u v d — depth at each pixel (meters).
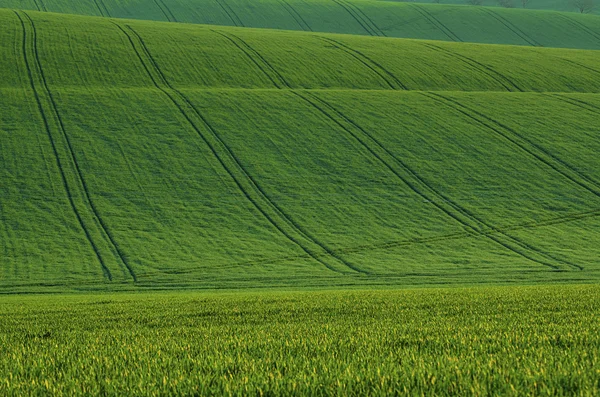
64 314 19.88
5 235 44.16
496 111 67.81
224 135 60.09
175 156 56.38
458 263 41.25
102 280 37.62
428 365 8.05
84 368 8.85
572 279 37.31
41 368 8.91
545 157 58.72
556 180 55.28
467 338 10.94
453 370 7.75
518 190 53.62
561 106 69.94
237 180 53.59
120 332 14.12
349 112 65.81
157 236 45.03
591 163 58.00
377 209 50.25
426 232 46.81
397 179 54.88
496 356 8.81
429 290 28.67
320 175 54.97
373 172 55.72
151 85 69.50
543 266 40.56
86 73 70.69
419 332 12.34
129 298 27.91
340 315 17.27
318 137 60.72
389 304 20.19
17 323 17.31
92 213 47.75
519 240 45.50
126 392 7.30
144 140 58.34
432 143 60.66
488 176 55.69
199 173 54.22
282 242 44.72
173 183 52.66
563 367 7.83
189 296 29.02
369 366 8.16
